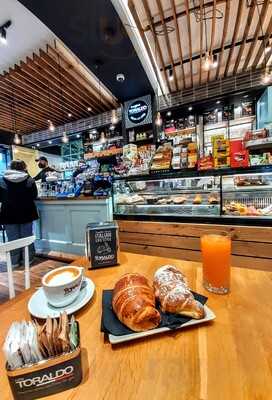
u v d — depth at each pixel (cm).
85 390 39
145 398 37
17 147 685
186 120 512
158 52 333
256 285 70
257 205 194
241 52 355
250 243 173
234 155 187
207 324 53
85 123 612
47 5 220
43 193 384
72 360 40
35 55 323
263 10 261
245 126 467
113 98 494
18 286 246
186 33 315
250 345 46
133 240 221
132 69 347
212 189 201
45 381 38
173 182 225
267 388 37
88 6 224
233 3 263
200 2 246
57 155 852
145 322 51
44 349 39
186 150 221
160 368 42
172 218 202
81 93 456
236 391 37
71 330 44
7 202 291
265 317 55
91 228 91
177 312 54
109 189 289
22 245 107
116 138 601
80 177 354
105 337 52
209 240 69
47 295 61
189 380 40
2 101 465
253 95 437
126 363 44
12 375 37
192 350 46
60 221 322
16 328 43
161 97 503
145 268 87
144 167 237
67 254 319
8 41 298
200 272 81
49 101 483
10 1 238
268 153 190
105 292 69
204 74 439
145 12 260
